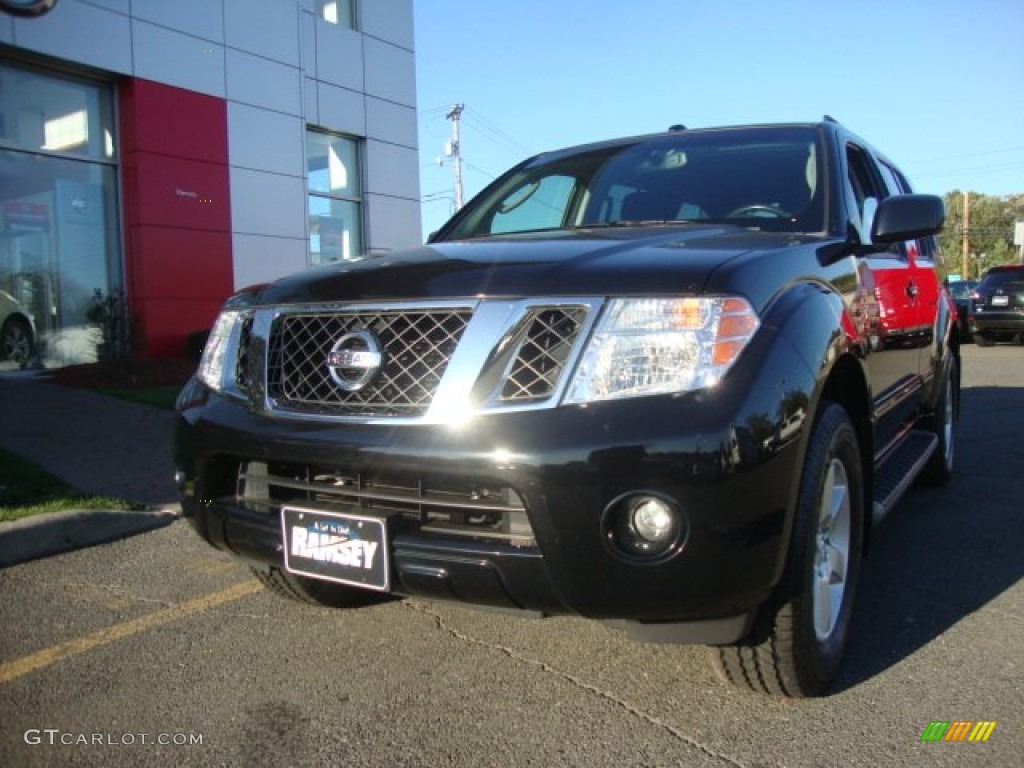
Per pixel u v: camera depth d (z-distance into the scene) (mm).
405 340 2562
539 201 4191
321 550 2635
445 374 2443
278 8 12648
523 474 2281
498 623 3514
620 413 2283
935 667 3070
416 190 15391
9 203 10180
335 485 2676
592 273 2484
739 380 2314
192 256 11648
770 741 2586
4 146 10062
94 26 10461
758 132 4145
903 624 3467
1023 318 17516
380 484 2592
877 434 3695
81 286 10961
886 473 4082
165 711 2850
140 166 11039
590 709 2807
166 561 4406
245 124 12258
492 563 2361
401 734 2682
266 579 3533
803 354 2488
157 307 11281
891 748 2535
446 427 2404
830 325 2713
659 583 2250
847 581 3010
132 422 7734
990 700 2824
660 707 2805
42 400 8555
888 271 3895
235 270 12203
